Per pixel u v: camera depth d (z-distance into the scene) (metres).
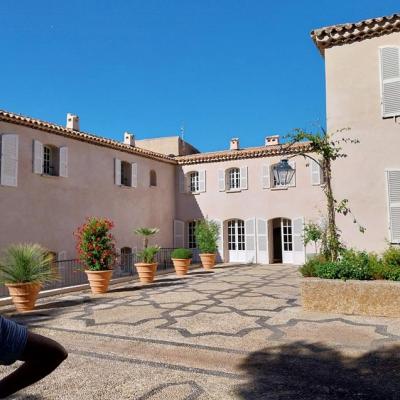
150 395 3.97
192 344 5.77
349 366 4.66
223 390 4.06
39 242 12.90
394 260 7.54
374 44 9.04
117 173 16.64
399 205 8.48
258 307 8.38
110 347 5.73
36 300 9.27
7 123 12.05
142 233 14.88
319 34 9.34
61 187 13.88
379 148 8.78
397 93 8.70
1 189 11.75
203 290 11.13
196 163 20.80
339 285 7.38
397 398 3.76
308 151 17.64
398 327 6.23
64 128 14.14
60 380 4.43
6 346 1.15
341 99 9.21
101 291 10.89
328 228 8.77
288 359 4.98
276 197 18.75
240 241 20.05
